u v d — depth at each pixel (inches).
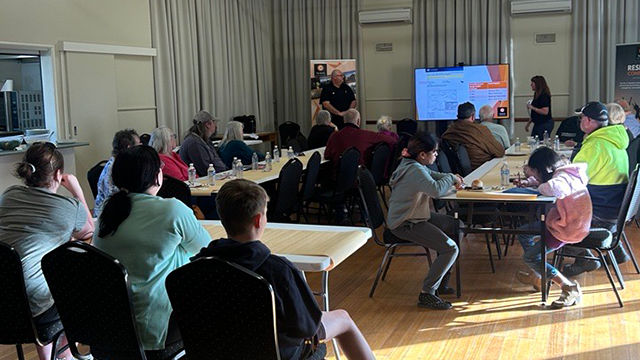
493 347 141.2
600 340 143.3
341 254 108.7
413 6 420.8
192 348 86.2
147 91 349.1
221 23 407.5
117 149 178.2
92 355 98.8
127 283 89.5
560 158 166.6
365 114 443.2
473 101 403.5
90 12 310.5
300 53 452.8
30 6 279.9
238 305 81.2
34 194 110.2
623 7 375.2
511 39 402.3
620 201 170.6
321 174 283.4
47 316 109.0
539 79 356.2
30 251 107.3
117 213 96.3
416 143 166.1
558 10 384.2
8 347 150.1
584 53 385.1
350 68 428.8
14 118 280.5
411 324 156.1
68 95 299.7
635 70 348.8
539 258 165.2
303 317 84.8
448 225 169.3
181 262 99.4
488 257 213.8
